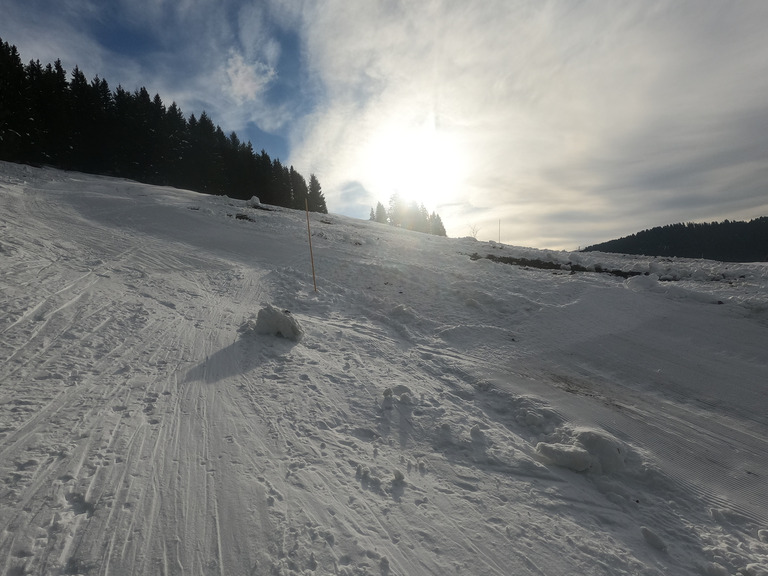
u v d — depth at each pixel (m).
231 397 5.38
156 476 3.71
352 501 3.67
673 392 6.51
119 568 2.76
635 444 5.11
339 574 2.88
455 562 3.12
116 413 4.70
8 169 27.58
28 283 8.48
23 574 2.64
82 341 6.49
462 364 7.35
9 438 4.00
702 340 8.21
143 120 49.47
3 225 13.23
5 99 37.38
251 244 16.59
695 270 14.17
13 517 3.08
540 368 7.36
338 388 5.96
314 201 67.50
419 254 16.83
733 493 4.32
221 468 3.91
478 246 20.34
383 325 9.31
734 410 5.96
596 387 6.71
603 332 8.88
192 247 15.16
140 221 18.64
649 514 3.96
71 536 2.98
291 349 7.30
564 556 3.28
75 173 37.09
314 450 4.40
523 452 4.78
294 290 11.27
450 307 10.57
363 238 20.11
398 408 5.54
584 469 4.48
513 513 3.74
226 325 8.16
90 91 47.28
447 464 4.46
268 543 3.07
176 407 4.99
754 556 3.49
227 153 55.91
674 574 3.24
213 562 2.88
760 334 8.23
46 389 5.02
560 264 16.44
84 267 10.52
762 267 13.98
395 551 3.15
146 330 7.39
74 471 3.65
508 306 10.47
